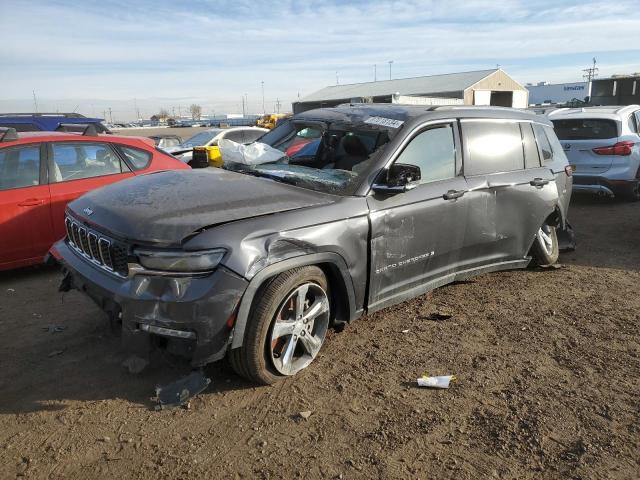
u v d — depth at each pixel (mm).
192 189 3586
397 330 4336
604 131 9414
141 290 3018
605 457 2836
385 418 3145
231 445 2875
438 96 44500
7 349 3893
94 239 3436
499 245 5082
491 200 4820
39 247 5500
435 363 3803
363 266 3787
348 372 3646
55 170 5648
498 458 2822
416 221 4109
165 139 15242
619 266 6199
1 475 2611
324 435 2975
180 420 3072
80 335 4133
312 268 3449
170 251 2994
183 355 3070
